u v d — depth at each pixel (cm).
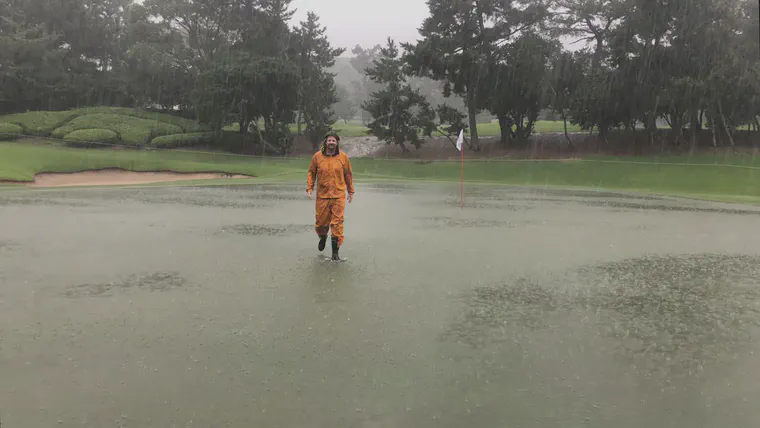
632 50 5228
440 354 437
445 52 5759
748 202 2272
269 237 1052
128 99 8162
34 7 7625
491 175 4894
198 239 1020
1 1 7575
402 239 1057
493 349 451
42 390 361
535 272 763
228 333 479
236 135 6875
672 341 477
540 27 5553
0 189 2412
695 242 1079
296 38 7438
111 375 386
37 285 648
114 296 600
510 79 5622
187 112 7819
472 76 5738
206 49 7662
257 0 7394
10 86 6944
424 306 577
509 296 627
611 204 2053
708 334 498
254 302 582
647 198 2448
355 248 944
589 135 6375
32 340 455
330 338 471
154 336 468
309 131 6994
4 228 1137
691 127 5431
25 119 6556
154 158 5634
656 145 5803
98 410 333
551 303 598
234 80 6162
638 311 573
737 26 4850
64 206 1616
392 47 6300
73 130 6353
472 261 838
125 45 8006
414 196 2305
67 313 534
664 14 4922
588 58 5922
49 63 7325
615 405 351
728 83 4722
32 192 2216
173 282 670
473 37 5859
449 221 1378
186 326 497
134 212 1470
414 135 6269
